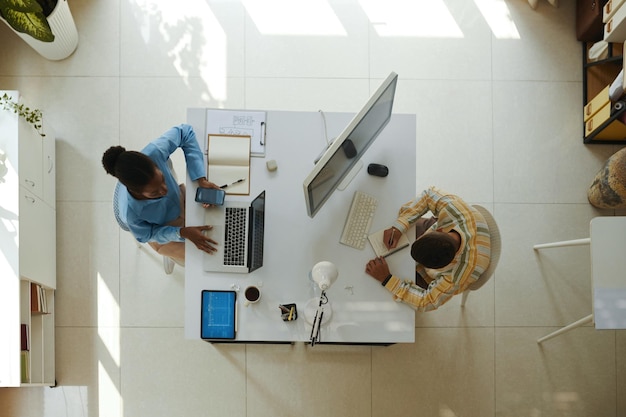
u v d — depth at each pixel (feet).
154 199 7.77
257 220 8.17
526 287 10.66
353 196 8.44
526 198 10.86
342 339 8.16
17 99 9.04
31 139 9.41
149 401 10.27
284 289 8.21
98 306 10.43
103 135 10.77
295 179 8.41
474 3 11.11
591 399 10.43
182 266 9.66
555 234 10.79
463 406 10.37
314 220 8.37
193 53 10.94
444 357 10.44
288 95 10.94
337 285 8.23
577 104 11.04
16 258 8.86
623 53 9.36
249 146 8.36
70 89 10.81
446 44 11.06
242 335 8.13
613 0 9.28
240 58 10.95
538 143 10.96
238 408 10.28
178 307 10.44
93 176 10.66
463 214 7.57
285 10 11.02
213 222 8.17
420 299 7.94
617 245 8.09
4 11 8.99
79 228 10.56
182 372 10.32
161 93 10.87
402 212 8.24
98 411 10.25
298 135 8.46
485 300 10.61
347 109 10.94
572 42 11.10
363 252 8.30
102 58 10.88
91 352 10.34
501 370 10.45
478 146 10.93
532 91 11.03
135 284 10.48
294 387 10.32
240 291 8.16
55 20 9.85
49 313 10.18
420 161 10.90
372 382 10.36
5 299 8.85
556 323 10.59
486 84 11.02
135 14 10.95
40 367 9.71
